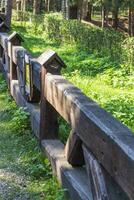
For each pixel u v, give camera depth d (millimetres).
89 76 10828
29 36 20797
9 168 5062
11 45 8305
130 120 6582
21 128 6270
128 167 2727
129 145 2824
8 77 8672
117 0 23609
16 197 4391
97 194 3396
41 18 23953
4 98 8188
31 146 5652
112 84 10117
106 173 3336
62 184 4395
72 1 29516
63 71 11125
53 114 5367
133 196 2652
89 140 3553
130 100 8000
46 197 4328
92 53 15250
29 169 4953
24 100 6867
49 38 20359
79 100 3973
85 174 4262
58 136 5441
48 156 5016
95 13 43750
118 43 13883
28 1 46375
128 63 12336
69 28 18859
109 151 3076
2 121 6777
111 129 3152
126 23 33750
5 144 5828
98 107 3730
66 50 16156
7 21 22547
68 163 4516
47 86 5117
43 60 5293
